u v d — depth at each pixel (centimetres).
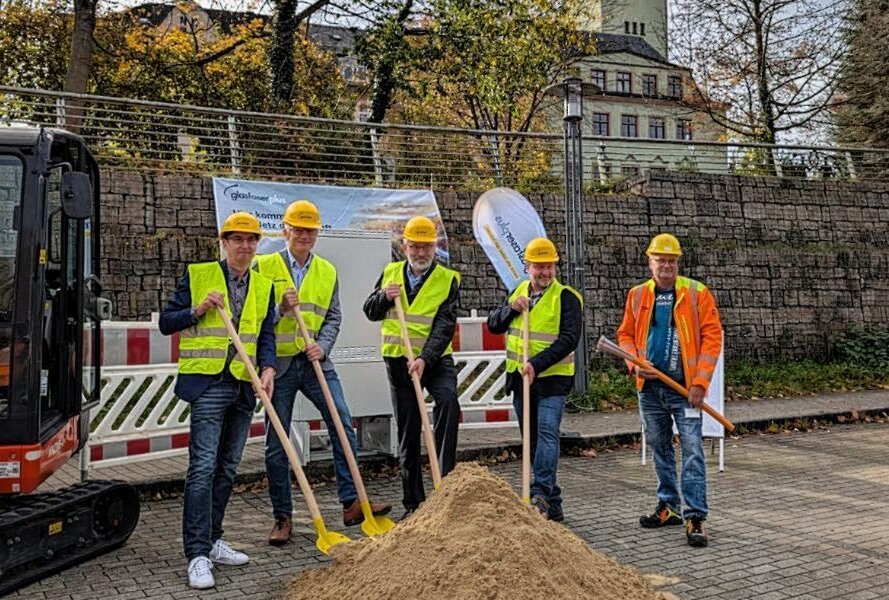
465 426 886
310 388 562
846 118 2288
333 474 753
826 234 1623
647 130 4603
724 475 776
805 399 1242
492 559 379
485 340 904
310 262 577
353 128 1503
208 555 479
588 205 1441
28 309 461
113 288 1081
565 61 2239
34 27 1862
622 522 604
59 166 504
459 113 2436
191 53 2019
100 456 690
